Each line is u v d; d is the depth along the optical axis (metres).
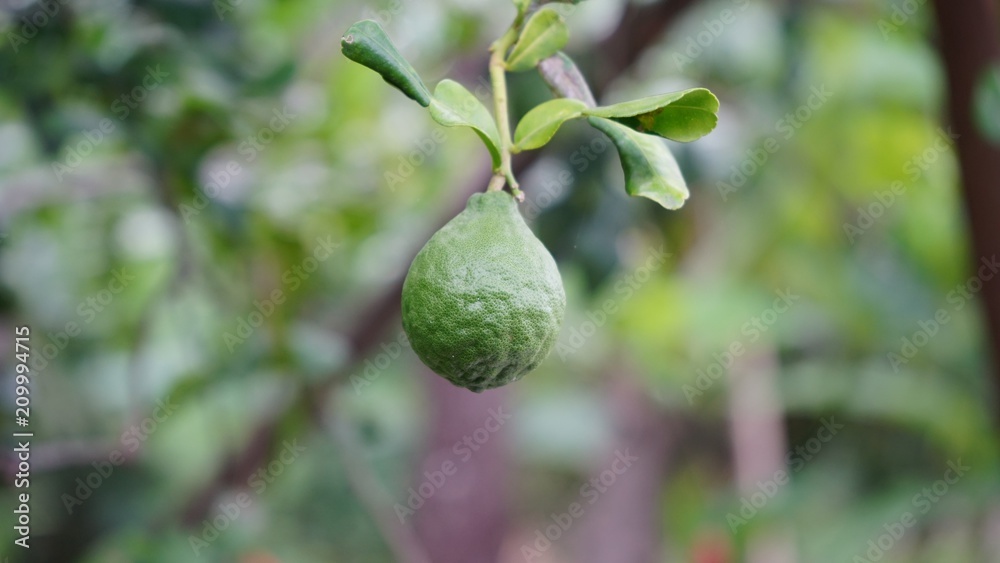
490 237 0.79
